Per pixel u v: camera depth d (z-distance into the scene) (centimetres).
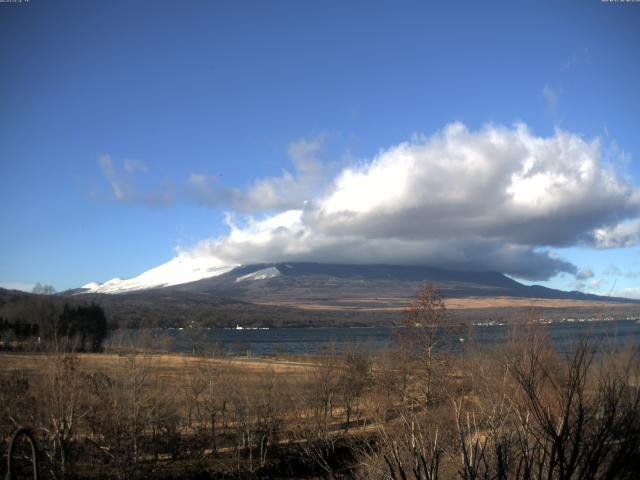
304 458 3962
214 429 4972
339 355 6134
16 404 4009
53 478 3800
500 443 980
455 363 4412
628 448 852
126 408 4300
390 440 1338
